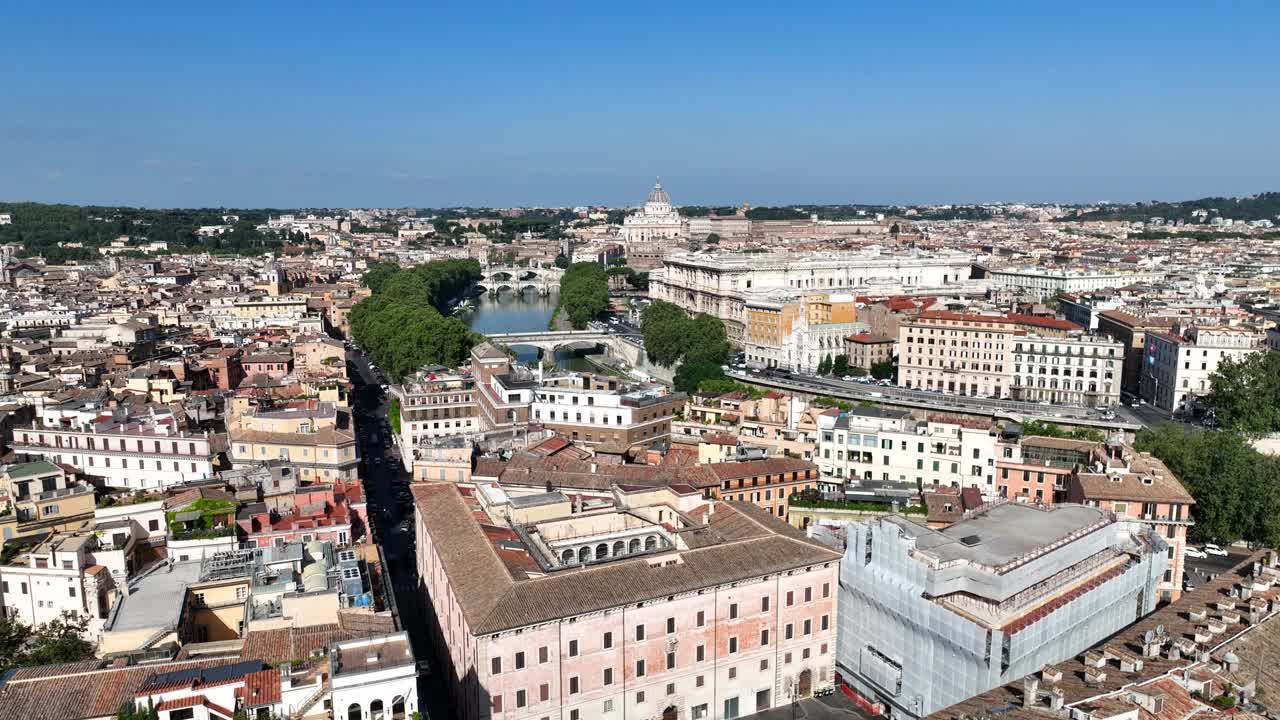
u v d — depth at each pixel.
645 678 152.38
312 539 182.12
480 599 144.00
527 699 142.25
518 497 188.50
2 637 147.62
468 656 145.00
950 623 148.50
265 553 161.38
